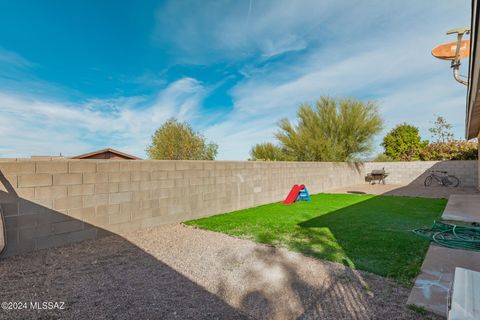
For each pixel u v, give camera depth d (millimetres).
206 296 2410
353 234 4367
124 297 2393
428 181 14461
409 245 3727
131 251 3691
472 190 11414
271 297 2373
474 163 13352
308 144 14812
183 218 5711
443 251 3424
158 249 3773
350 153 15164
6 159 3611
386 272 2801
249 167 7762
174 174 5562
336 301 2270
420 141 21594
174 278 2803
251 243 4012
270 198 8695
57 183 3857
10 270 2998
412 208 7027
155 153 17547
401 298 2268
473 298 1476
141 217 4953
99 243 4070
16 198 3459
